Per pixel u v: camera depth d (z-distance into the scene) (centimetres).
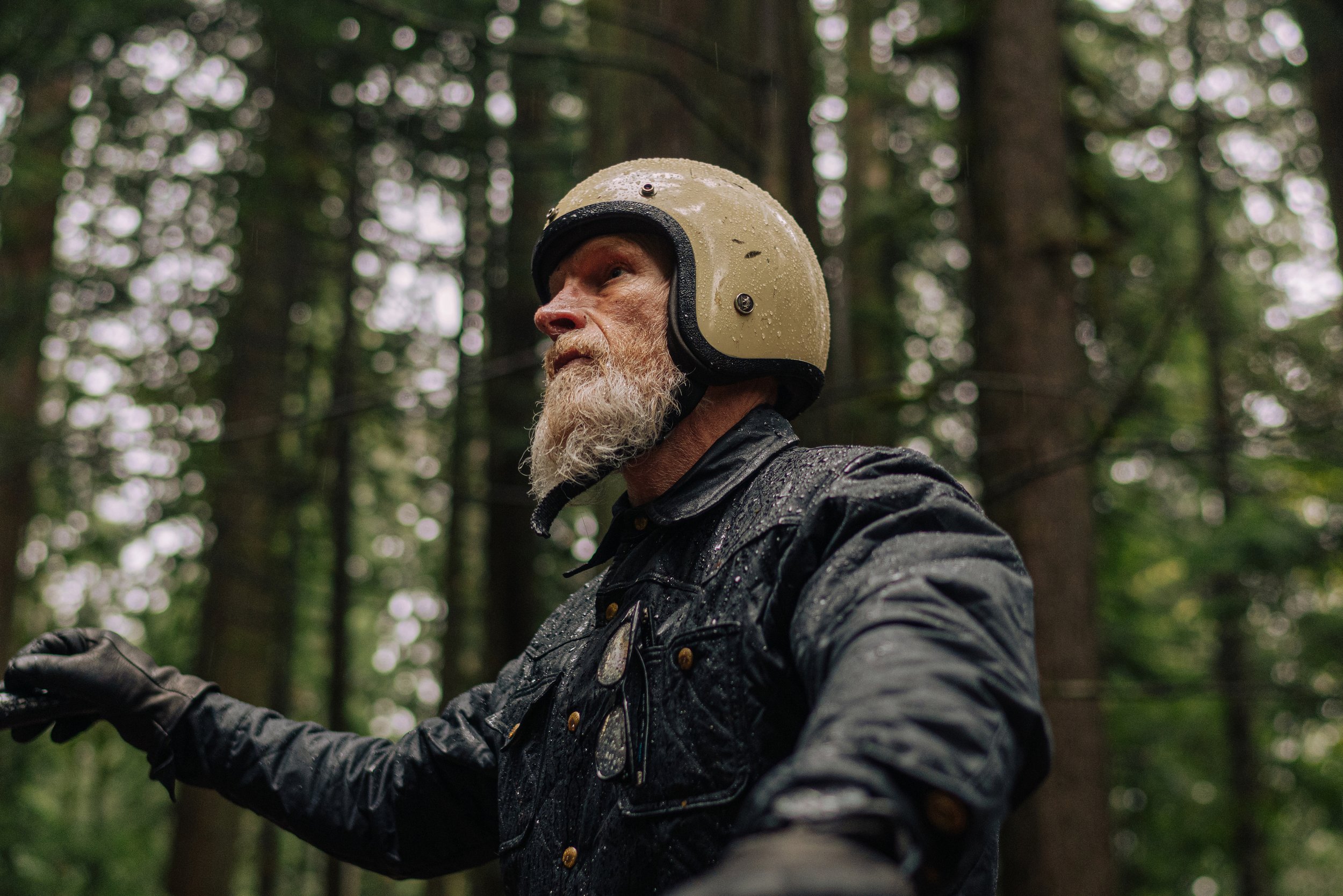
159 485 938
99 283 974
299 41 826
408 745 180
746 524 139
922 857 87
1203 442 755
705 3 453
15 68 797
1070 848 576
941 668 96
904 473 133
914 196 1053
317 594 1352
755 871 71
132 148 932
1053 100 663
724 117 445
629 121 457
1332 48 878
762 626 128
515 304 966
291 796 181
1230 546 920
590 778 137
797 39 475
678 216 164
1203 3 1143
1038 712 98
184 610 1124
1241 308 1163
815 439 463
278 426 662
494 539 977
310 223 1039
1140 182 1044
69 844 1061
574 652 153
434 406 948
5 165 827
